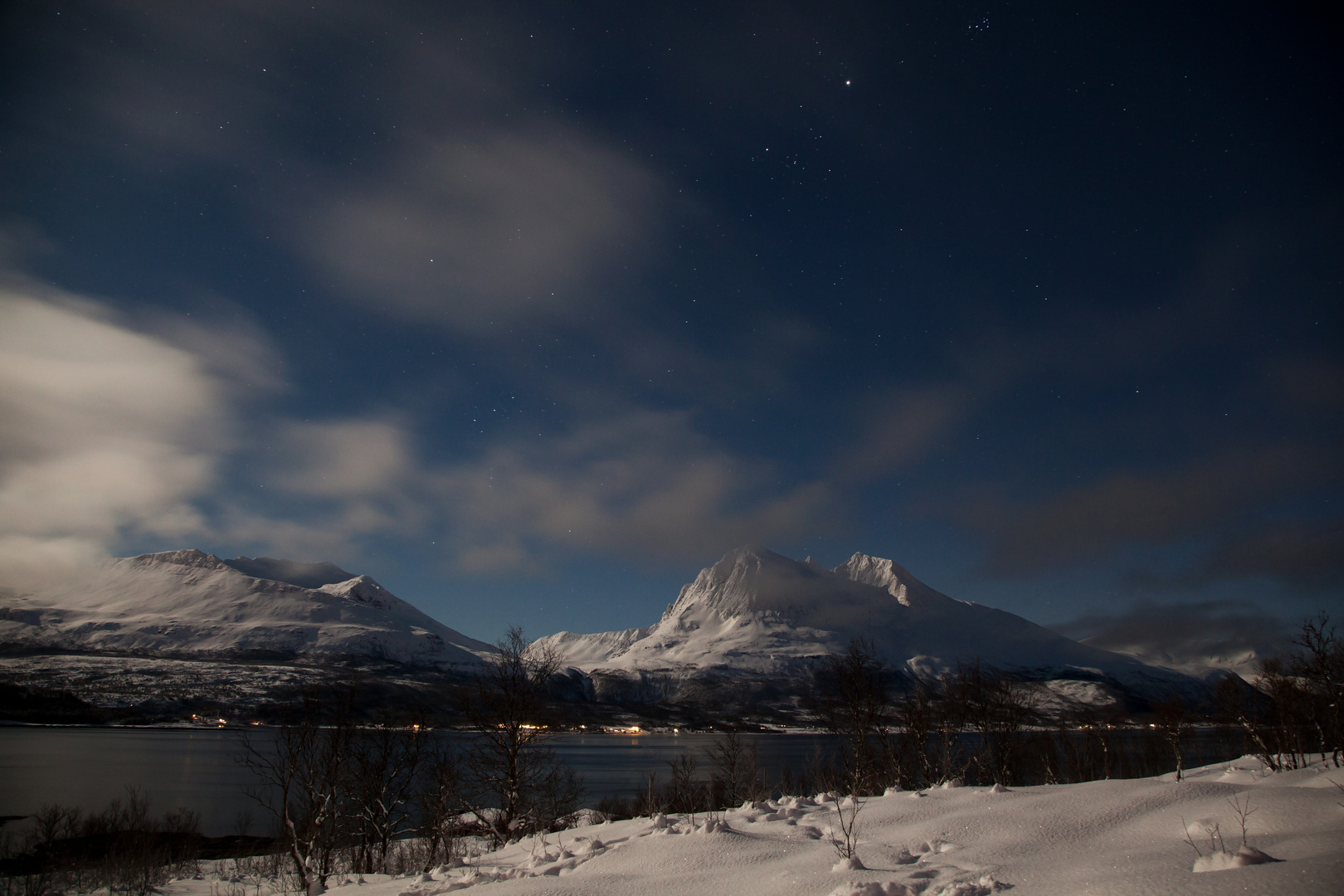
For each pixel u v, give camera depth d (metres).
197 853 46.75
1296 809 11.73
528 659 36.56
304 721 35.72
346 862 37.38
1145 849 11.20
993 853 12.56
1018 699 61.19
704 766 123.38
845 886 10.72
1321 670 35.09
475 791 35.59
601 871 14.42
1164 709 76.69
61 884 34.69
